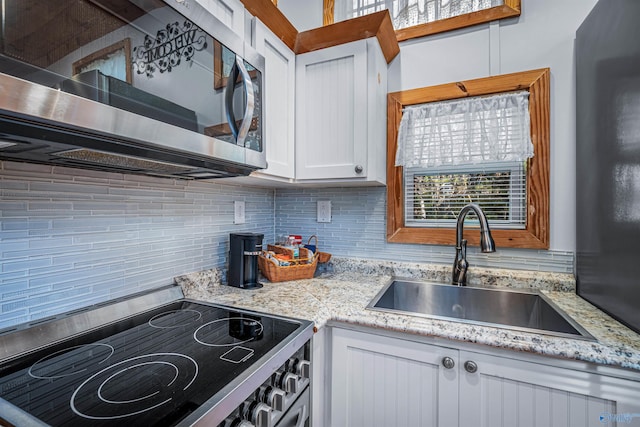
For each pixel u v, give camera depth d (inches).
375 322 37.6
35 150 24.4
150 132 24.7
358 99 50.2
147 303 41.1
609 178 38.8
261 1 42.0
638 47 32.7
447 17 57.9
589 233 44.4
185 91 28.4
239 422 23.5
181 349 29.6
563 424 31.0
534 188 52.4
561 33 51.1
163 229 45.6
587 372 30.1
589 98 44.7
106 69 22.0
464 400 34.5
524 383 32.3
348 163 50.9
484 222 48.9
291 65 53.0
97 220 36.9
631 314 34.0
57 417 19.8
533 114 52.3
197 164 33.3
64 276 33.7
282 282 56.1
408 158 59.9
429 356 36.1
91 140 23.1
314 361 38.0
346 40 51.3
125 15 23.5
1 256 28.8
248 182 55.6
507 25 54.2
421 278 58.9
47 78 18.7
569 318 38.1
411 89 60.1
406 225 62.6
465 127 56.2
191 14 28.9
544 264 52.4
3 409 20.7
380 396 38.5
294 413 30.8
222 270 55.5
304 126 53.8
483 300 52.3
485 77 55.2
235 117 34.0
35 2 18.3
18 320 29.9
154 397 21.9
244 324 35.9
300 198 71.1
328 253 66.3
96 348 30.1
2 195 28.9
